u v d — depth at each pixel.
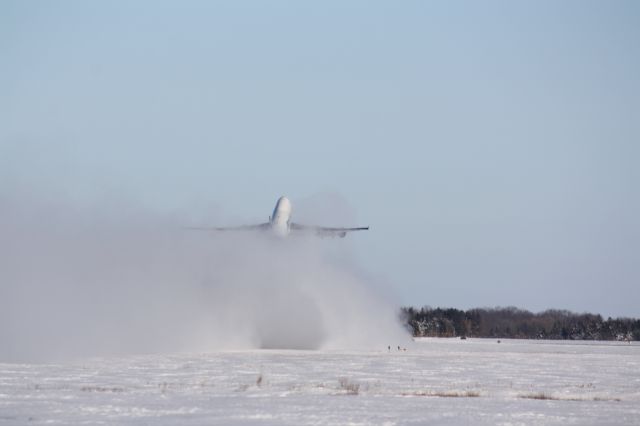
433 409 70.81
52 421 60.56
